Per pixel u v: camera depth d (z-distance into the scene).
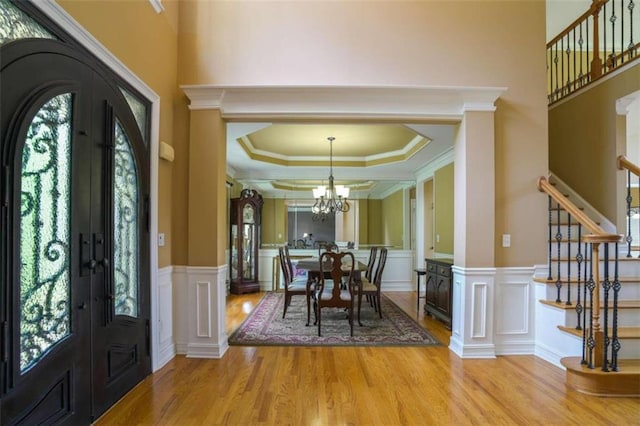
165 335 3.03
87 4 2.02
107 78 2.21
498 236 3.30
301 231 9.00
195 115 3.23
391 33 3.37
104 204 2.16
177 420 2.10
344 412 2.20
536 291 3.29
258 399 2.36
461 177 3.32
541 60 3.38
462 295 3.23
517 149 3.35
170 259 3.17
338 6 3.38
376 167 6.64
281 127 4.86
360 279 4.35
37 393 1.64
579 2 4.84
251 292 6.55
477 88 3.15
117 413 2.17
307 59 3.34
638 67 3.42
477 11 3.40
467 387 2.55
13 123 1.50
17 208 1.52
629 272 3.31
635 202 5.73
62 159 1.81
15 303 1.51
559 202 3.05
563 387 2.56
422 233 6.85
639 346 2.67
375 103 3.31
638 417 2.15
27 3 1.60
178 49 3.33
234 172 6.86
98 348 2.11
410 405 2.29
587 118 4.02
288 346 3.44
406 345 3.48
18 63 1.54
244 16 3.36
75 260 1.90
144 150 2.70
